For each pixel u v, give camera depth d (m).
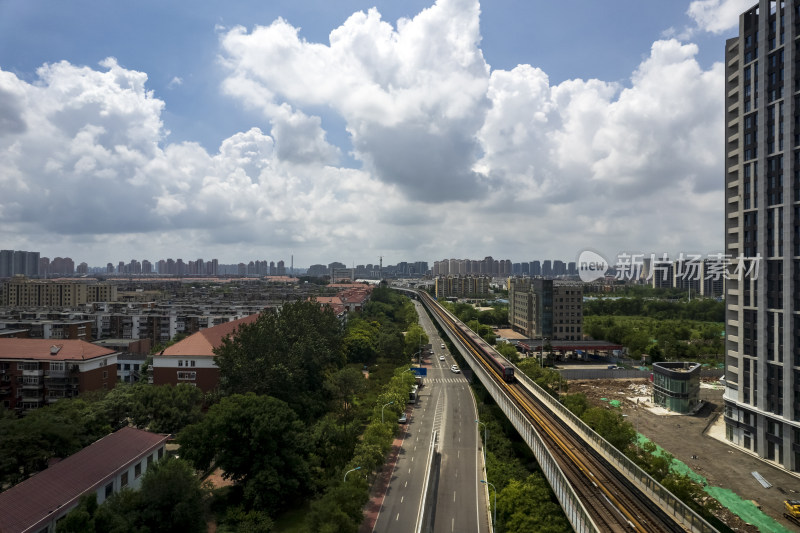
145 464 71.94
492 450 98.44
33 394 109.94
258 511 68.94
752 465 90.88
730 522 70.62
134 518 54.81
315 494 77.12
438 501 80.50
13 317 181.88
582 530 50.88
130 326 189.62
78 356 111.62
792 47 88.88
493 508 72.62
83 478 60.69
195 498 60.69
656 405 131.62
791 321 88.50
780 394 90.81
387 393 121.69
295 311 134.75
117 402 90.62
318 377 121.31
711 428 113.06
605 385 152.75
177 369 115.50
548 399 105.44
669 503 55.22
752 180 97.50
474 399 142.12
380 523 72.44
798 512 70.31
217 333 129.00
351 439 90.00
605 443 74.50
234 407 75.44
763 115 94.06
